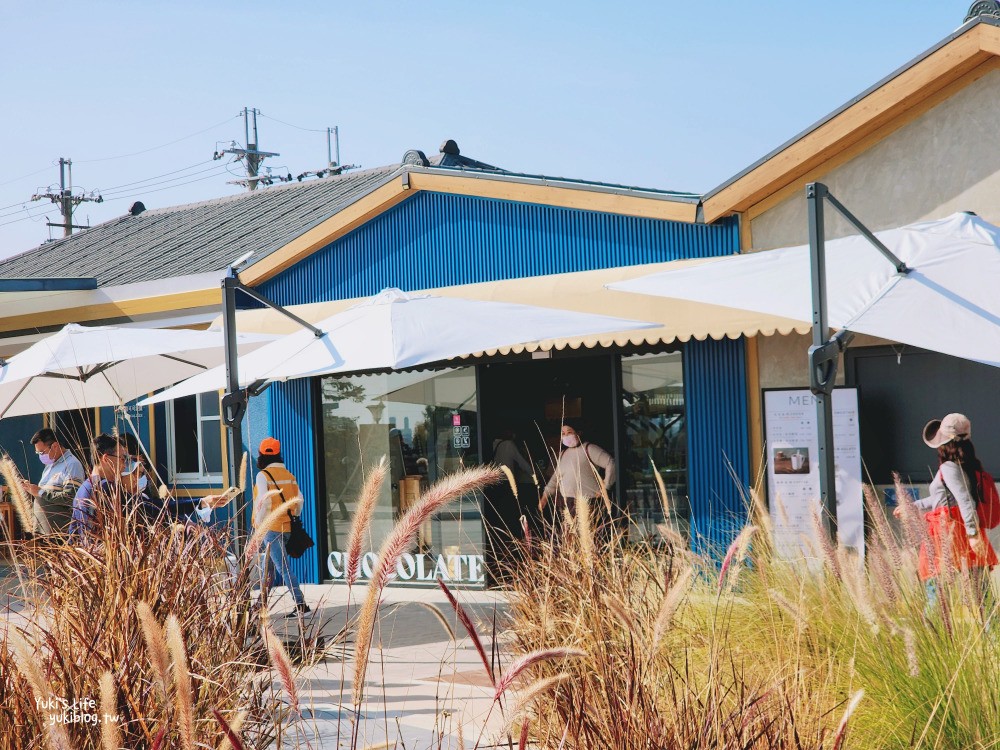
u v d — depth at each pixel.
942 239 7.21
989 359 5.91
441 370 12.39
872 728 4.08
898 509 5.00
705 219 10.32
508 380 12.06
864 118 9.30
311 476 13.07
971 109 9.08
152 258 18.45
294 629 6.64
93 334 10.41
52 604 4.05
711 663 3.82
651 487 10.88
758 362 10.27
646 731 3.43
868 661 4.30
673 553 5.13
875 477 9.65
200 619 4.04
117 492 4.50
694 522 10.52
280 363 8.73
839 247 7.79
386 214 12.66
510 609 5.45
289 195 20.81
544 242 11.51
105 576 4.03
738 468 10.34
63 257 21.77
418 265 12.43
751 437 10.27
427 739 4.71
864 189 9.63
